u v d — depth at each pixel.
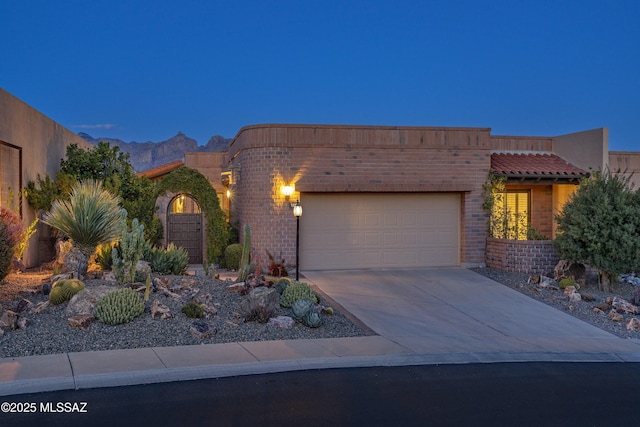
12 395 6.70
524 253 16.08
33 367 7.48
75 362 7.75
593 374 8.38
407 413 6.39
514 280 15.31
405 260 17.33
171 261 13.99
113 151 21.11
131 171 21.52
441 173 17.17
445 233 17.56
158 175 30.77
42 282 12.83
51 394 6.75
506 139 20.30
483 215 17.50
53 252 17.62
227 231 17.83
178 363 7.86
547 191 19.89
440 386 7.48
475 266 17.38
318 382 7.46
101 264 14.31
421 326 10.91
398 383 7.55
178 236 18.69
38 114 17.91
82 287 10.54
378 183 16.77
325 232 16.83
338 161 16.55
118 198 14.30
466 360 8.84
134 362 7.82
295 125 16.33
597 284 15.32
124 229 11.78
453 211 17.62
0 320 8.91
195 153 26.09
